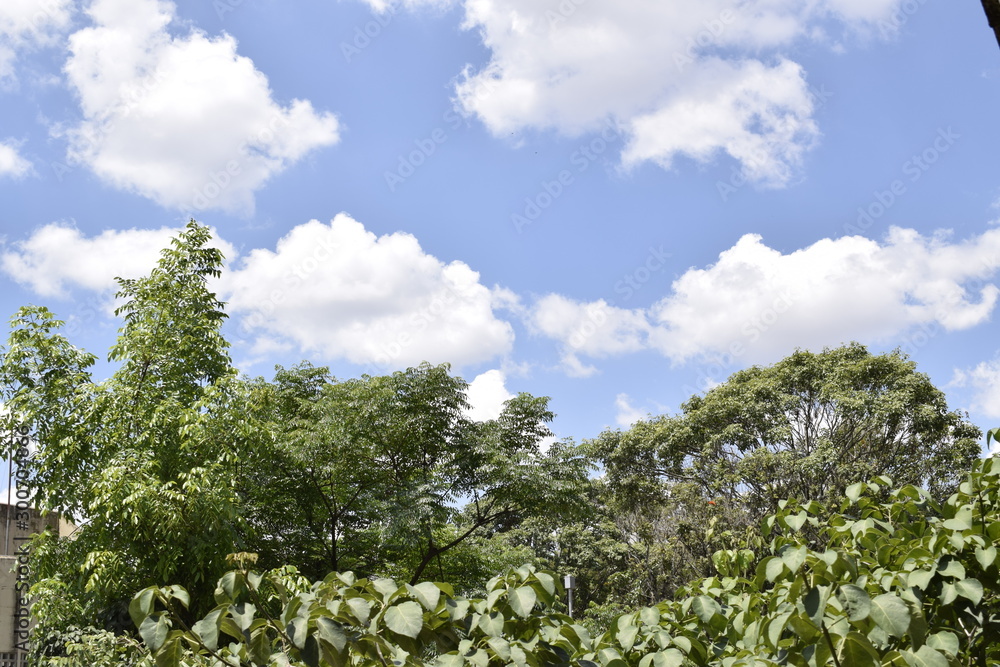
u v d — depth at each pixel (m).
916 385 24.38
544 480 17.36
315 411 17.09
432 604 1.84
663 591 27.53
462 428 18.61
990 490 2.40
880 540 2.47
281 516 16.64
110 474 10.88
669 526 27.16
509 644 1.92
